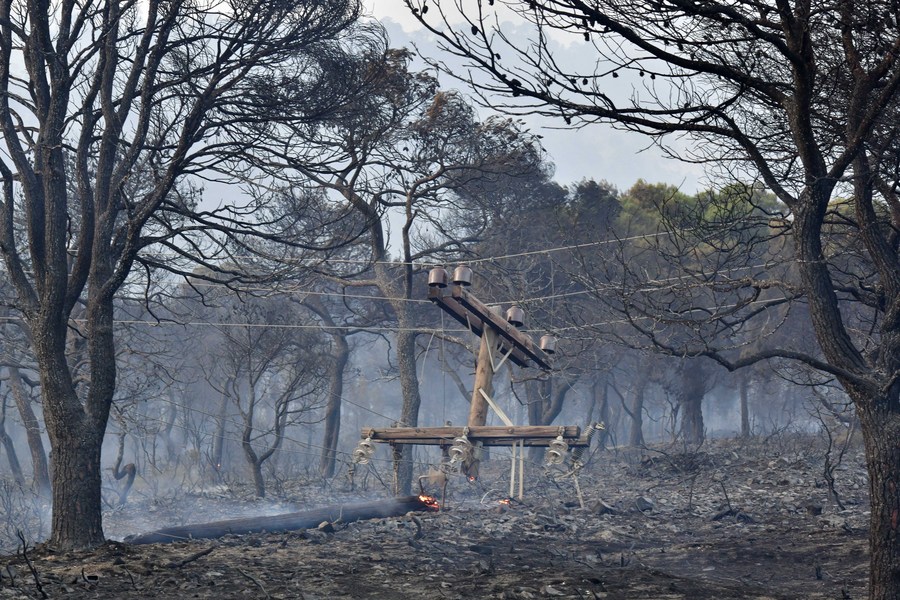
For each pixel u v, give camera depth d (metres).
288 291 22.20
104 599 11.51
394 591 12.55
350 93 20.03
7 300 30.92
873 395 10.92
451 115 36.59
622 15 10.07
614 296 13.07
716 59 10.92
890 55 10.65
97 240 17.78
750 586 13.82
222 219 18.64
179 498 37.81
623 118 10.45
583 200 45.66
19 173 17.25
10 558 15.19
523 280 39.66
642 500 25.44
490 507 25.02
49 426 16.45
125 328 38.44
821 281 11.34
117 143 18.19
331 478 48.53
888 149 12.50
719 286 12.80
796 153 13.79
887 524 10.72
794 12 10.50
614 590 12.59
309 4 18.45
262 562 14.88
